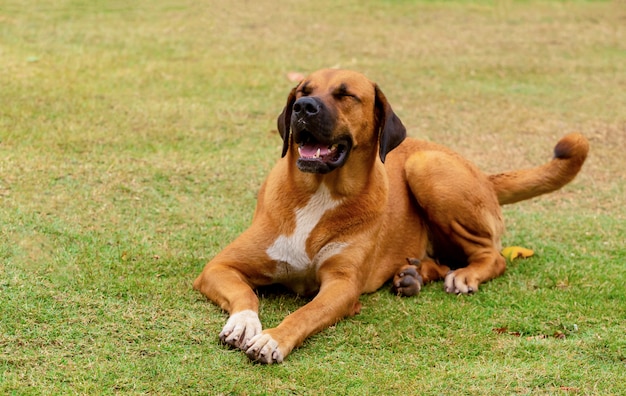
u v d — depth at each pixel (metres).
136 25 17.16
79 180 8.95
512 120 12.80
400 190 7.63
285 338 5.70
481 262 7.51
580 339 6.24
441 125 12.35
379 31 18.44
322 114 6.18
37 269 6.83
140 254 7.36
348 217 6.61
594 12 21.64
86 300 6.32
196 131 11.05
